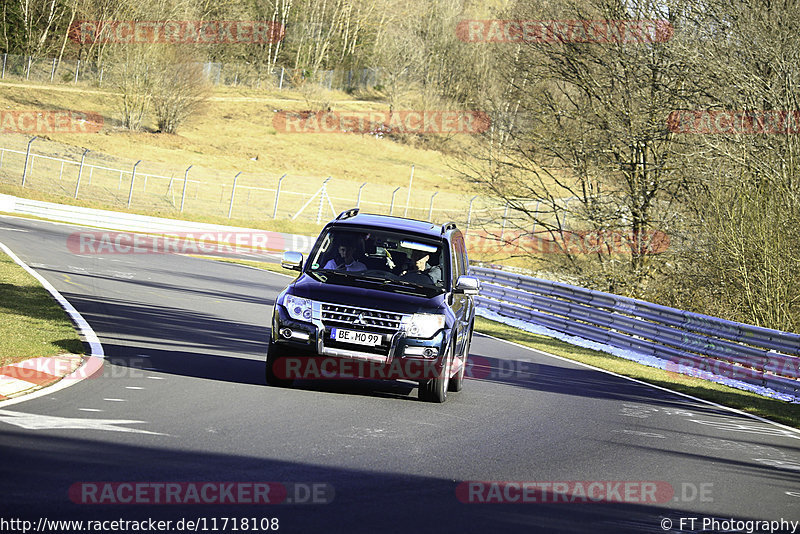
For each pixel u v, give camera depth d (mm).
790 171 38250
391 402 17672
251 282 45031
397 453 13016
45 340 19766
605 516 10836
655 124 48344
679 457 15602
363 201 109625
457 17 176750
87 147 111312
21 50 156750
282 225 89812
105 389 15562
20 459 10297
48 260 40938
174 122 130750
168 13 152500
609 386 25312
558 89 55844
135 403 14578
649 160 52281
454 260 19984
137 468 10523
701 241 41719
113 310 27266
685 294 43625
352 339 17250
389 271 18922
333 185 120500
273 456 11867
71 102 134750
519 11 55250
